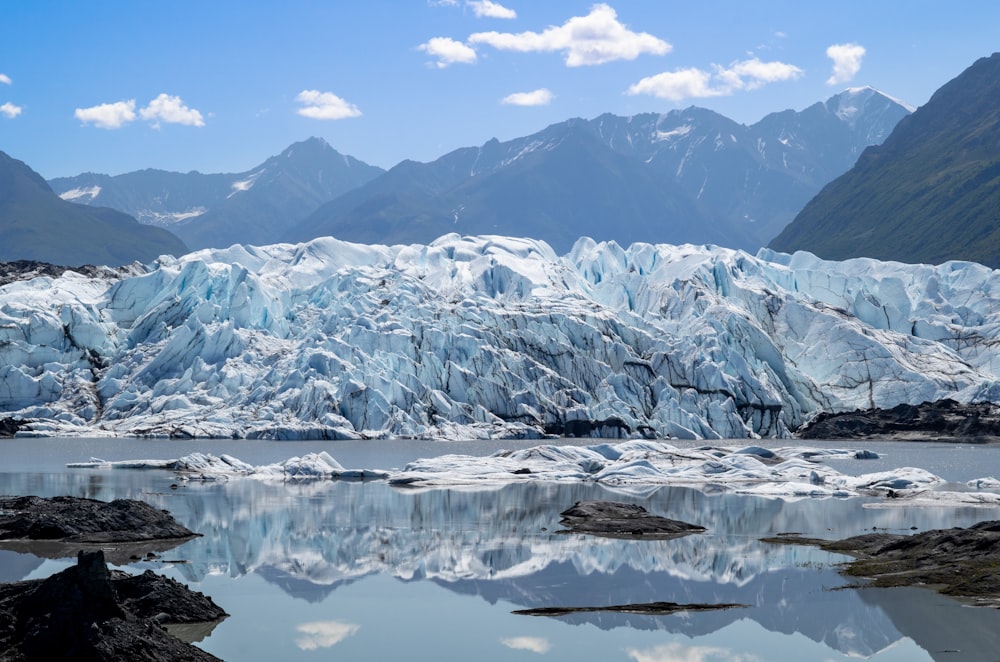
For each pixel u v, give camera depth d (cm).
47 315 16700
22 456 12525
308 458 11006
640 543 6681
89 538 6531
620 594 5306
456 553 6316
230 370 15888
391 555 6241
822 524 7481
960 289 19612
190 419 15100
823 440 16062
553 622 4816
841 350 17625
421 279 18562
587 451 11875
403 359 15588
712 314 17525
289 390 15300
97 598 3922
